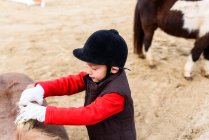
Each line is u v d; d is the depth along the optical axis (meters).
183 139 3.25
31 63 4.64
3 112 1.72
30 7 7.66
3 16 6.85
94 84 1.68
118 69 1.62
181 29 4.34
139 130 3.35
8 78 2.03
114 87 1.60
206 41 4.24
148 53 4.62
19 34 5.72
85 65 4.65
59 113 1.53
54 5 7.95
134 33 4.80
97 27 6.23
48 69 4.48
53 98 3.77
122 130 1.72
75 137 3.16
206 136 3.30
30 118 1.50
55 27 6.16
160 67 4.67
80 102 3.73
